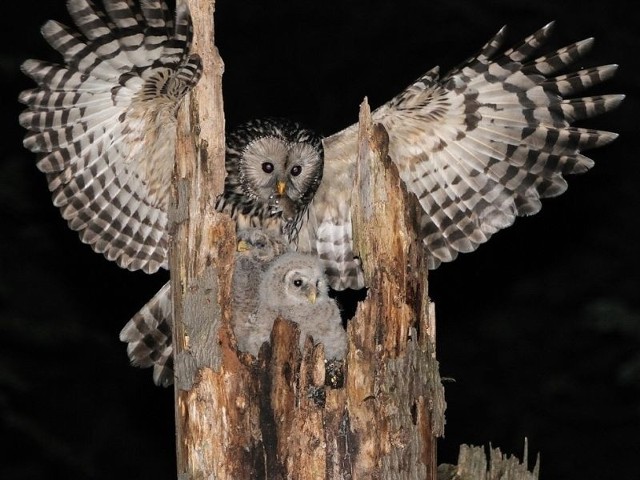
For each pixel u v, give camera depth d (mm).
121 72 9969
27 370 19328
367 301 8562
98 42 9680
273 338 8281
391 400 8375
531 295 20328
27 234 19328
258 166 12117
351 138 11969
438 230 11258
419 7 20734
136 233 11266
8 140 19656
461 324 20281
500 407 20234
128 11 9484
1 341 19109
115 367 19484
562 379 20219
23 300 19172
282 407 8258
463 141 10914
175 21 9094
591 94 20469
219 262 8695
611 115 20438
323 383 8289
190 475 8359
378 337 8484
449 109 10719
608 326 18969
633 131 20484
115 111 10391
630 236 20422
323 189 12203
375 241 8805
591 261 20359
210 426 8320
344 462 8242
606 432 20172
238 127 12422
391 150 11078
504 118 10734
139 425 19438
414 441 8391
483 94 10625
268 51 20750
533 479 8977
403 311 8625
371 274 8742
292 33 20812
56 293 19281
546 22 20594
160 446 19266
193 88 9031
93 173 10836
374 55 20875
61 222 19344
